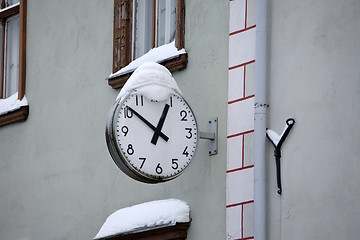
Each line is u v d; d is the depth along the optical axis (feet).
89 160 51.42
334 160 39.91
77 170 52.13
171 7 48.47
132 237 46.55
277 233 40.91
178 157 41.98
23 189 55.83
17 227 55.93
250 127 42.52
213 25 45.52
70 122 53.11
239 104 43.09
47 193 53.98
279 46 41.88
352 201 39.32
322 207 39.93
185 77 46.50
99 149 50.90
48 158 54.24
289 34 41.70
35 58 56.29
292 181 40.75
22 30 57.26
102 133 50.85
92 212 50.78
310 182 40.32
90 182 51.16
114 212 49.08
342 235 39.40
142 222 46.01
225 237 43.45
